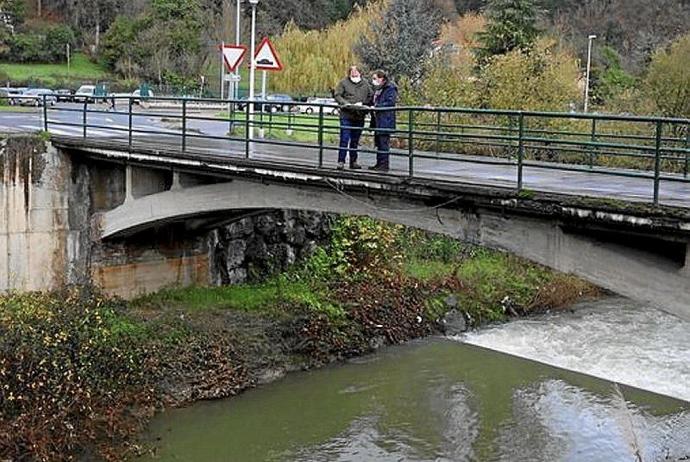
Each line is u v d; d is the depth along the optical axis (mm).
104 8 68750
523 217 10320
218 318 18344
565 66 28500
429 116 25266
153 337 16750
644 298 9609
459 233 11094
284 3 65000
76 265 18109
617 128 23797
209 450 13875
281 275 21547
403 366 18344
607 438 14516
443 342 20141
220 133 23406
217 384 16203
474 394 16672
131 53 60000
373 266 22766
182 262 19766
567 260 10086
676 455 13766
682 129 23500
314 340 18516
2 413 13250
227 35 55344
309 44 51500
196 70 56688
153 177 17469
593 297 24156
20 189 17344
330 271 22266
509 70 25750
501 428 15008
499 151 22359
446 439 14578
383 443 14383
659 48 37750
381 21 35000
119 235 18266
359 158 15555
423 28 31984
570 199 9492
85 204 18125
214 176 14867
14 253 17422
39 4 71562
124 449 13531
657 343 19844
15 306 15969
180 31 57969
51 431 13227
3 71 59438
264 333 18047
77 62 64625
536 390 16844
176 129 23672
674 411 15594
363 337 19516
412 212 11641
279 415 15422
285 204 14031
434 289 22438
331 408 15852
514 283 23703
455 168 14000
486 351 19453
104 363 15078
